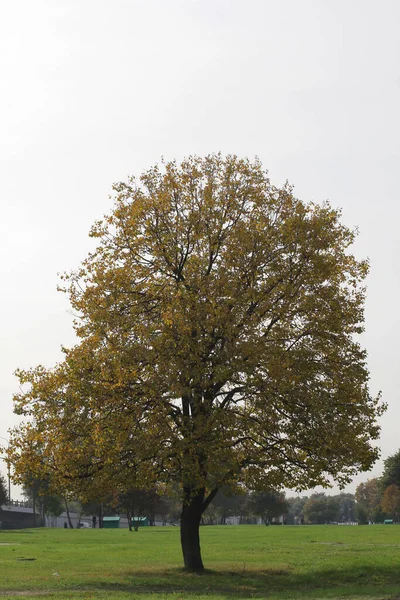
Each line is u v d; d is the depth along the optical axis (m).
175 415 28.72
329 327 30.03
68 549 43.16
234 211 31.92
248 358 27.86
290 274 30.06
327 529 76.00
